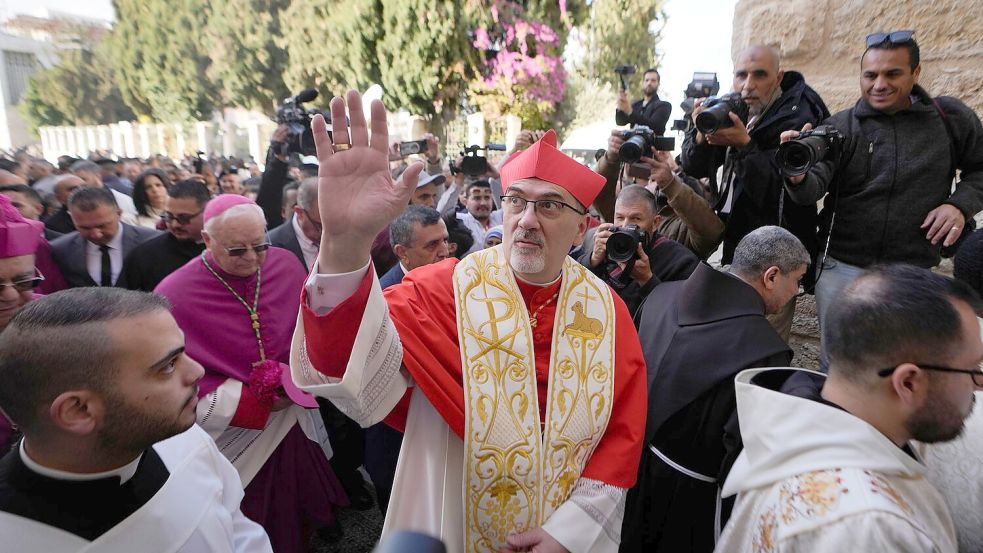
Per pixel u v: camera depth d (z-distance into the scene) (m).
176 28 20.17
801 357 3.54
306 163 5.09
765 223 3.08
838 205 2.88
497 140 12.95
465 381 1.76
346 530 3.29
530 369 1.83
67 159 9.67
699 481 2.16
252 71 18.23
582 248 3.70
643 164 3.19
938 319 1.15
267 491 2.50
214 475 1.52
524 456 1.75
